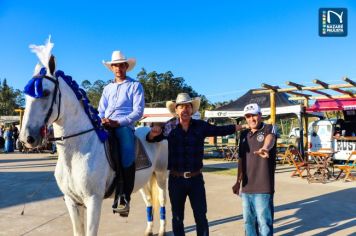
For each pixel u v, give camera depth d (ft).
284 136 79.92
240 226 18.80
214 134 13.67
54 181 34.17
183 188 13.26
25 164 50.90
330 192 27.96
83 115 12.01
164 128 14.17
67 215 21.22
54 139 11.41
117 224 19.38
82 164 11.69
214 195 27.12
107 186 12.79
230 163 51.47
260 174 13.02
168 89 176.65
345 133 45.73
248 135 13.64
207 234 13.19
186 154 13.19
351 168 34.04
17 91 247.09
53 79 10.97
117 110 14.02
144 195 17.38
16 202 24.76
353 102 46.47
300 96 49.32
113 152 12.69
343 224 18.98
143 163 14.61
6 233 17.66
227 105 58.13
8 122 113.39
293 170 42.09
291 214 21.21
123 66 14.51
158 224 19.38
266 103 54.24
